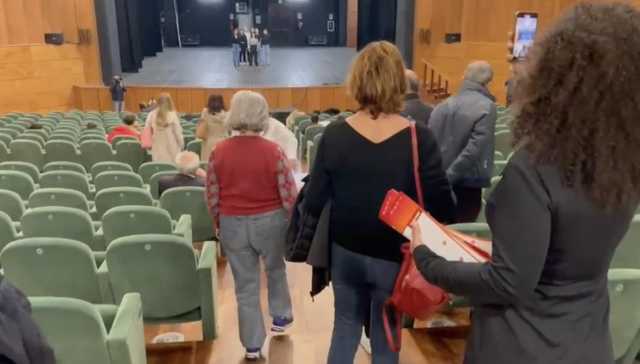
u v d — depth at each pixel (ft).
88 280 7.48
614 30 3.12
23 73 42.19
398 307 5.38
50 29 44.24
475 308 3.90
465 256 4.18
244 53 60.54
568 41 3.19
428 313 5.24
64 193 11.15
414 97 10.64
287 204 7.65
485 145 9.42
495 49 42.37
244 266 7.91
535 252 3.26
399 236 5.53
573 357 3.42
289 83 47.70
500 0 41.63
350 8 80.33
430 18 45.39
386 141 5.44
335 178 5.67
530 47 3.48
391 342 5.75
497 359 3.63
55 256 7.20
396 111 5.52
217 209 7.82
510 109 3.49
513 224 3.32
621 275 5.68
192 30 82.12
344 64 61.93
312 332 9.10
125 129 22.67
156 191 13.78
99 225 10.41
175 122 18.13
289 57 68.59
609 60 3.06
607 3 3.30
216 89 43.75
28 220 9.03
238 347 8.64
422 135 5.46
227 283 11.15
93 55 46.85
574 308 3.44
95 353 5.50
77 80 45.27
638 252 7.64
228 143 7.56
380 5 60.08
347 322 6.05
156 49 69.31
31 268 7.25
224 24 82.28
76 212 9.14
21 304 2.92
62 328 5.27
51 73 43.65
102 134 23.97
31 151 18.79
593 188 3.16
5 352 2.62
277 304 8.54
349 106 44.80
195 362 8.25
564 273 3.40
